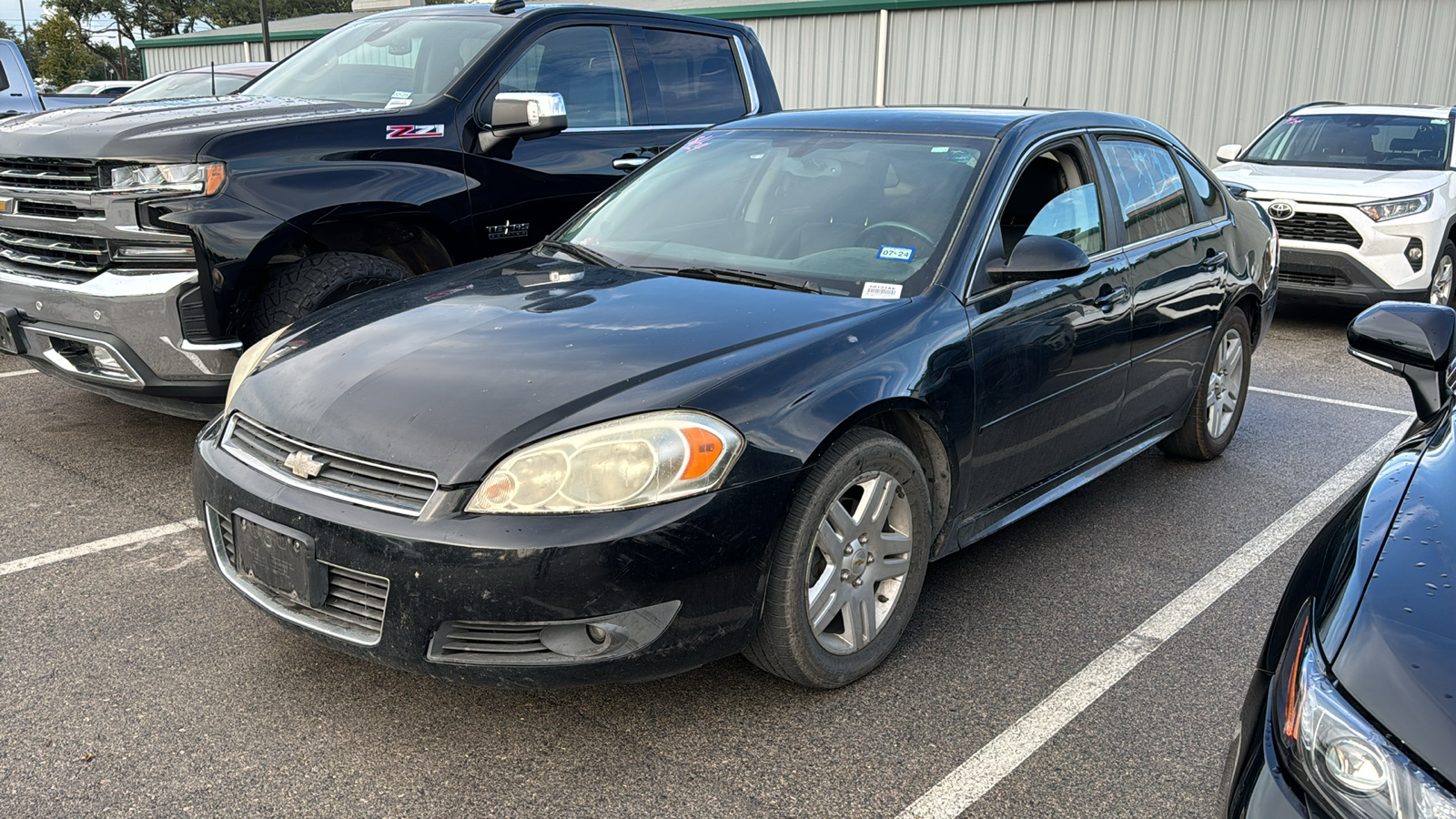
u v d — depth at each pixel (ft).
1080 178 12.59
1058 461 12.06
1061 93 49.70
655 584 7.77
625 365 8.57
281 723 8.83
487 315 9.80
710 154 13.05
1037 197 12.07
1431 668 4.70
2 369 20.18
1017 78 50.80
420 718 8.96
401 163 15.10
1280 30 44.04
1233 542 13.10
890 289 10.20
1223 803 5.24
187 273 13.20
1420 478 6.20
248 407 9.18
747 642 8.54
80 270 13.73
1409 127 28.78
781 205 11.68
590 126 17.90
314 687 9.39
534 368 8.59
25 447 15.60
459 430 7.98
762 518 8.22
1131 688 9.68
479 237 16.03
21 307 14.43
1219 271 14.90
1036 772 8.39
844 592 9.24
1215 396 15.78
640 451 7.79
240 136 13.58
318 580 8.11
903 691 9.53
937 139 11.93
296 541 8.14
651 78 18.98
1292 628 5.55
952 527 10.44
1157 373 13.57
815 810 7.87
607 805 7.88
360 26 18.88
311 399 8.76
